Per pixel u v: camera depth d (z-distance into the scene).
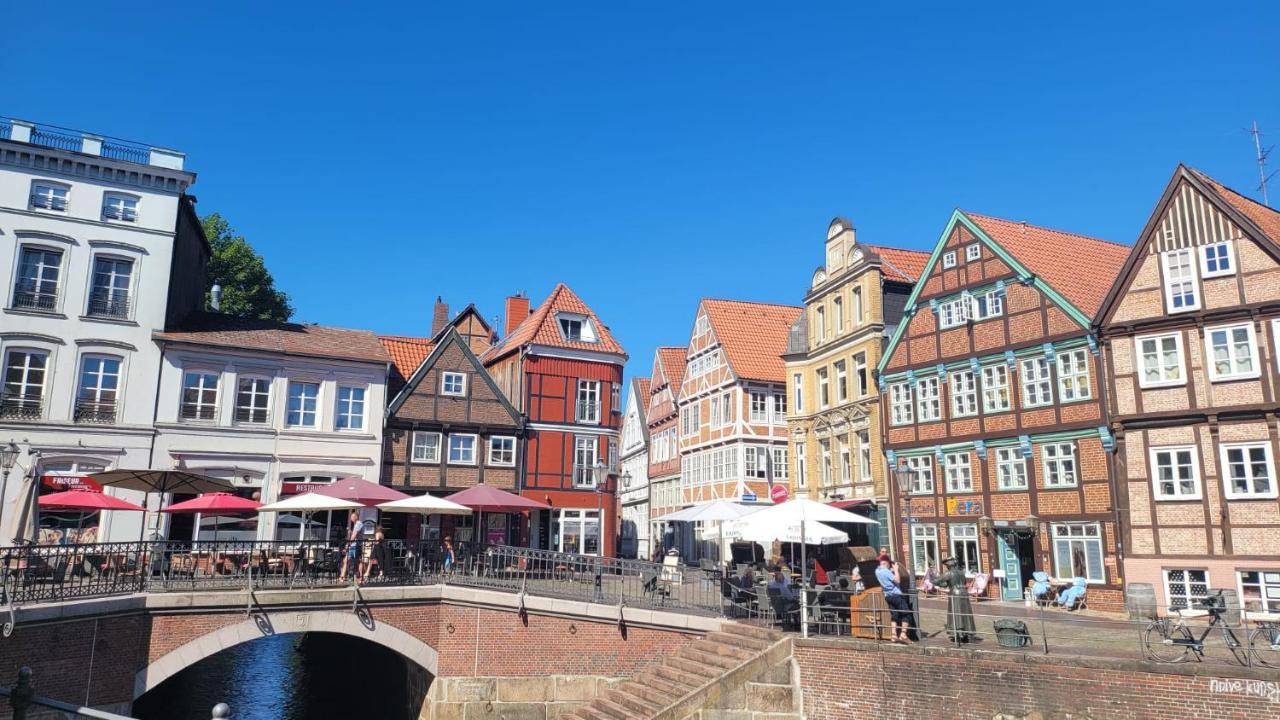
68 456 25.83
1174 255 22.97
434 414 32.53
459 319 42.88
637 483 57.84
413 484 31.66
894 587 16.61
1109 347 23.64
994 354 27.03
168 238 28.33
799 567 29.92
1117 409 23.17
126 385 26.95
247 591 18.05
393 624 19.62
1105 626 18.20
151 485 21.08
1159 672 13.32
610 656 19.47
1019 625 15.22
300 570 20.16
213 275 46.72
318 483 29.33
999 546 26.23
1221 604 16.73
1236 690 12.78
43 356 26.20
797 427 36.41
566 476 34.91
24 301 26.16
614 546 35.31
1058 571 24.45
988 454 26.98
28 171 26.64
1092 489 23.72
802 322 36.94
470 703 19.56
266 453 28.52
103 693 16.05
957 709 14.74
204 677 28.03
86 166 27.33
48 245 26.59
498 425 33.41
